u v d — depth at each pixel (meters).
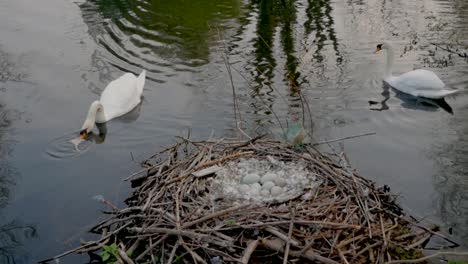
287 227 4.16
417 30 8.36
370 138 5.78
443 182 5.15
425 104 6.45
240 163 4.83
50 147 5.72
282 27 8.47
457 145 5.66
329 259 3.95
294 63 7.26
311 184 4.58
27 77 6.88
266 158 4.88
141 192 4.68
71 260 4.41
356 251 4.14
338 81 6.87
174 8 9.27
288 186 4.59
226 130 5.89
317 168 4.72
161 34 8.14
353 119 6.11
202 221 4.18
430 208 4.86
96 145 5.79
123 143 5.80
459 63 7.26
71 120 6.17
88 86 6.77
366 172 5.28
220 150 4.98
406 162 5.42
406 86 6.65
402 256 4.21
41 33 8.02
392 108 6.34
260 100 6.44
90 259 4.41
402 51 7.63
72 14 8.87
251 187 4.55
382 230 4.17
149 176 5.05
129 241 4.34
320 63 7.30
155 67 7.23
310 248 4.04
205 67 7.19
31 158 5.55
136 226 4.51
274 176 4.64
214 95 6.57
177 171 4.75
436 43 7.84
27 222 4.78
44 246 4.54
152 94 6.68
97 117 6.18
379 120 6.11
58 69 7.10
